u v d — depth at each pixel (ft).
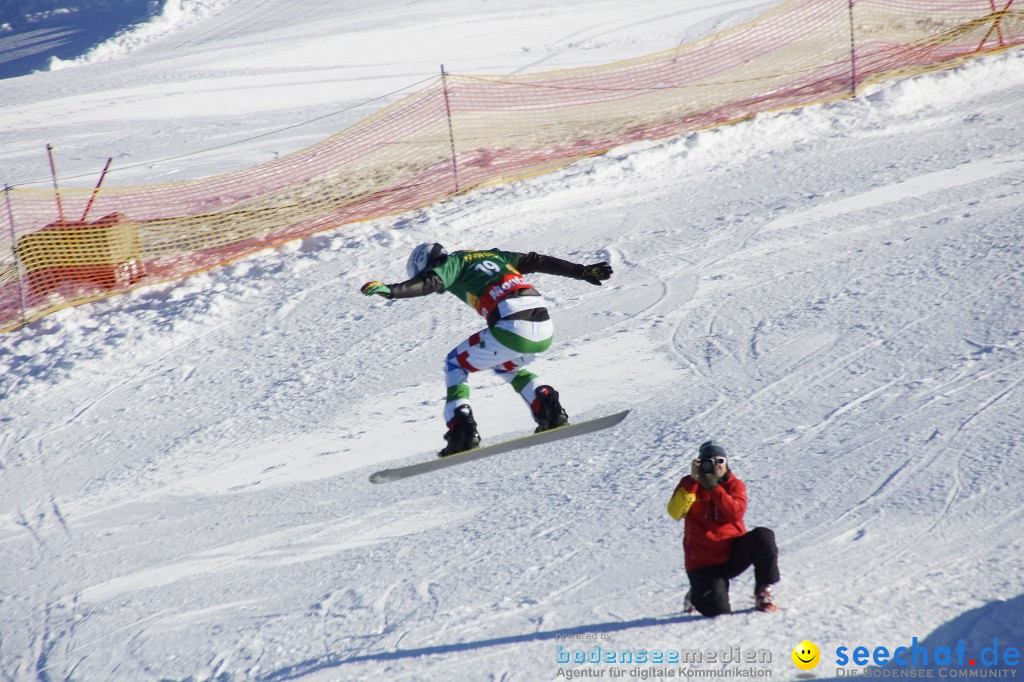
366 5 552.00
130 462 129.90
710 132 210.59
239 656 75.61
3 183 262.47
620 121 238.07
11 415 151.43
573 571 75.97
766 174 187.11
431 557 85.25
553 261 77.10
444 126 255.50
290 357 152.05
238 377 149.38
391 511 99.30
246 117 319.68
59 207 194.29
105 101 372.58
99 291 189.88
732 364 116.37
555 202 192.75
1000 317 111.04
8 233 204.95
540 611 69.92
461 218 189.88
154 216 212.64
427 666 64.49
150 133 310.04
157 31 592.60
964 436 85.76
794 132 206.90
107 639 84.89
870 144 191.72
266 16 574.56
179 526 107.96
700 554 63.46
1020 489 74.64
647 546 77.77
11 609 95.71
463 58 380.78
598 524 84.17
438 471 107.65
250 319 169.07
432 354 143.33
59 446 139.23
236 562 95.14
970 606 60.08
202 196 224.53
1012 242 131.13
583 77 291.17
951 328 111.55
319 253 187.83
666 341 128.06
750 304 133.59
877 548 69.97
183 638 81.61
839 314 123.34
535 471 100.83
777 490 83.76
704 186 188.14
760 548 61.36
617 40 379.55
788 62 267.59
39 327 179.73
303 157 246.88
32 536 113.70
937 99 210.59
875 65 242.99
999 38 239.09
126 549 104.94
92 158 283.38
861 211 157.28
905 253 137.08
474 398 125.08
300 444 123.85
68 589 97.71
